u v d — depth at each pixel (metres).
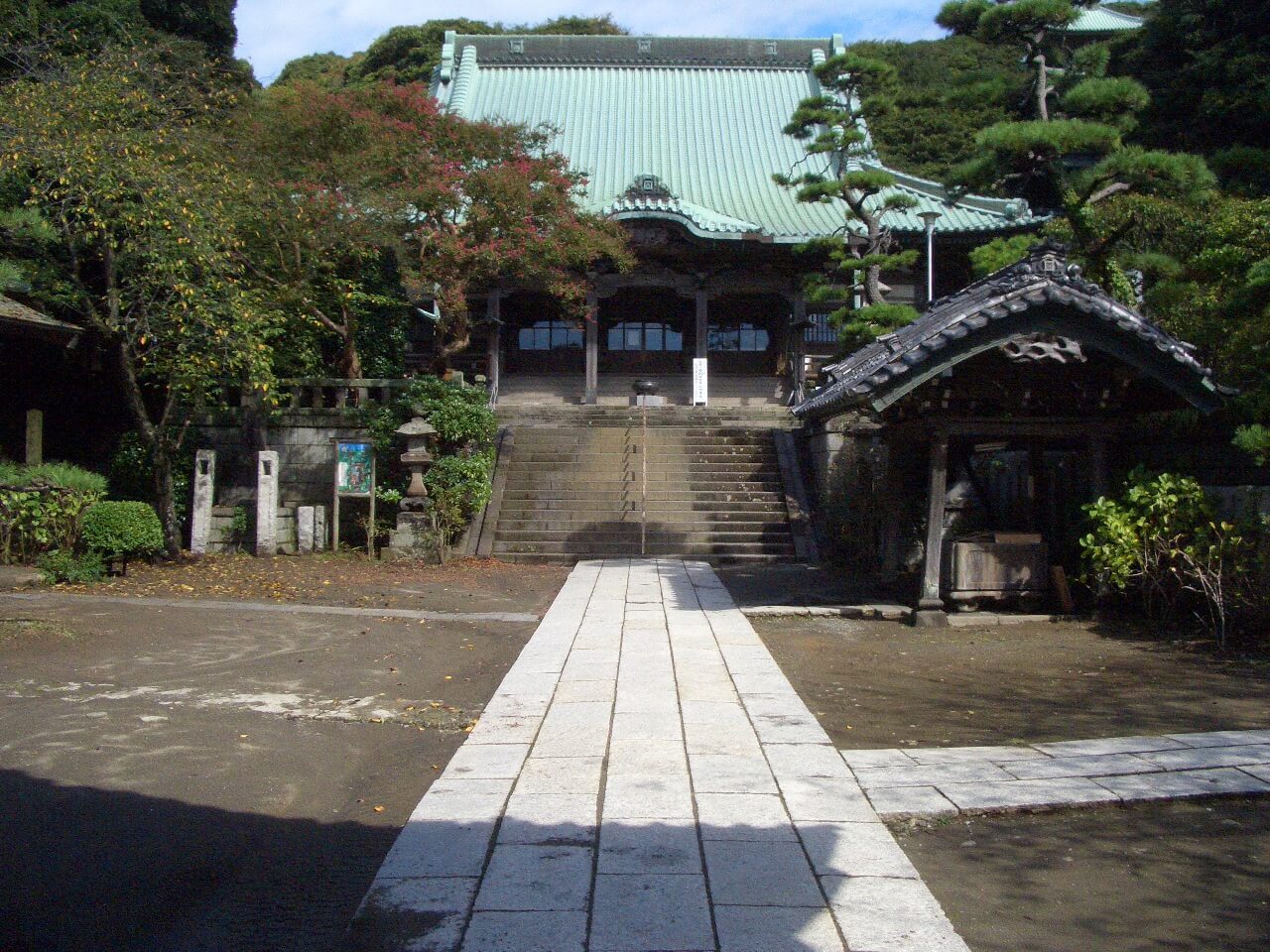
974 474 13.92
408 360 23.67
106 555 12.74
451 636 9.56
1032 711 6.66
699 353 25.66
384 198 16.14
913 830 4.57
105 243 13.45
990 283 10.41
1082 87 12.61
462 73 30.91
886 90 19.50
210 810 4.79
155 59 15.45
